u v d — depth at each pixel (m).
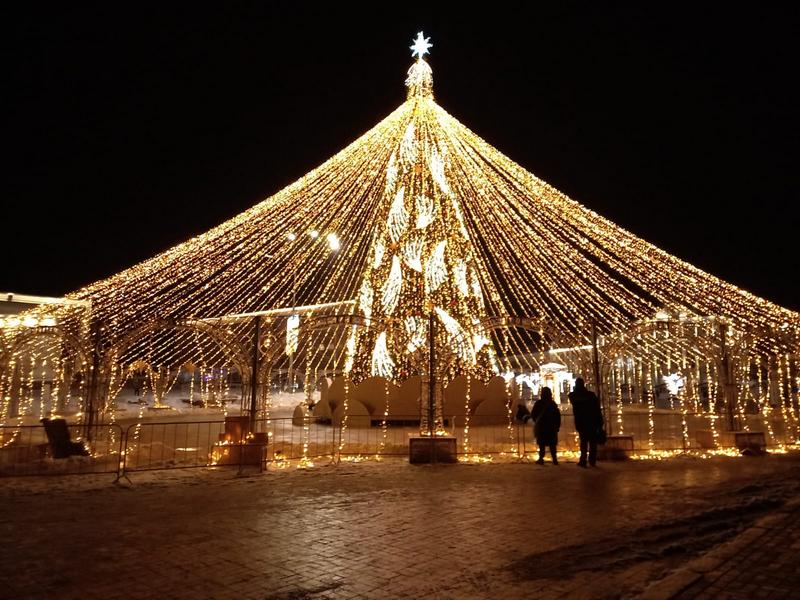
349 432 15.48
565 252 16.19
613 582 4.97
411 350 14.06
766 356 15.07
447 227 16.61
